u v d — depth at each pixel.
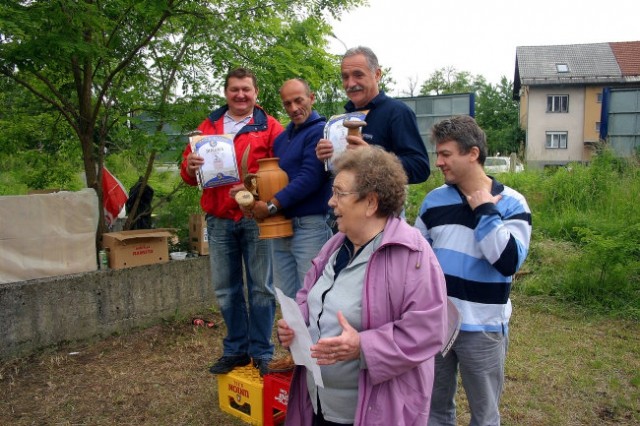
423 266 1.83
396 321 1.81
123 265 5.04
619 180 9.27
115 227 6.27
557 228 7.96
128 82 5.62
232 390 3.43
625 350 4.71
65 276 4.68
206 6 5.13
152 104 5.61
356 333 1.79
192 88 5.72
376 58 3.06
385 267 1.86
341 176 1.92
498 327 2.38
